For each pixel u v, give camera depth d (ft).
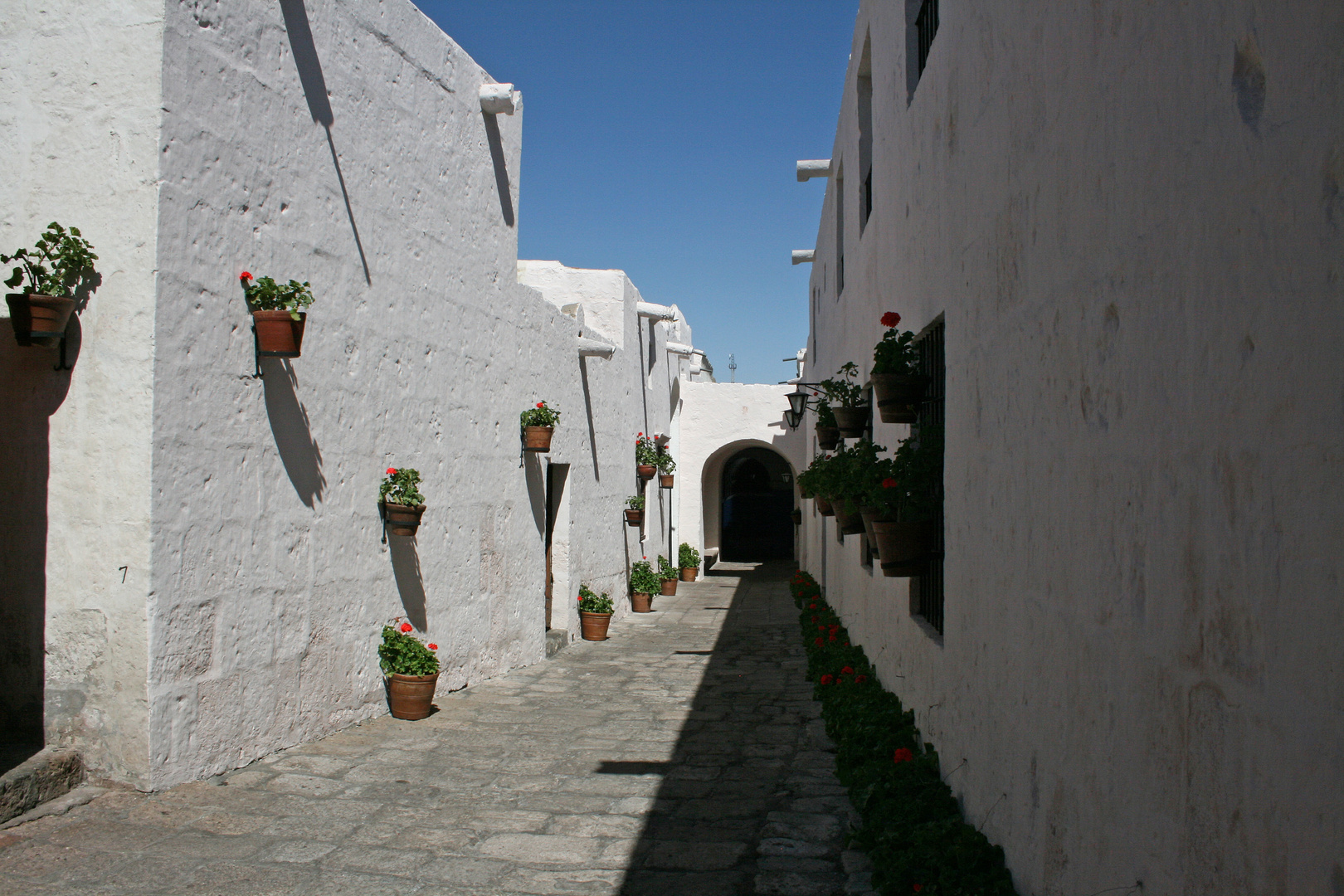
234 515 16.43
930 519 14.98
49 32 15.12
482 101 26.43
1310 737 4.49
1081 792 7.95
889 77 21.04
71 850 12.49
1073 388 8.20
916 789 14.03
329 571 19.33
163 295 14.75
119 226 14.70
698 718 22.20
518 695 24.85
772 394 68.39
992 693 11.24
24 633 14.97
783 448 68.03
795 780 16.87
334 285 19.53
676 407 67.82
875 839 12.67
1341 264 4.23
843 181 36.37
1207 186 5.57
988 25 11.51
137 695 14.53
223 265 16.16
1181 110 5.93
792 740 19.99
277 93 17.69
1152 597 6.43
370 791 15.74
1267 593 4.90
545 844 13.53
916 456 15.21
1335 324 4.28
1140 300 6.64
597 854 13.17
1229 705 5.32
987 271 11.56
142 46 14.80
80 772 14.64
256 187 17.06
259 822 13.94
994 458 11.20
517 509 29.30
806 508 62.59
